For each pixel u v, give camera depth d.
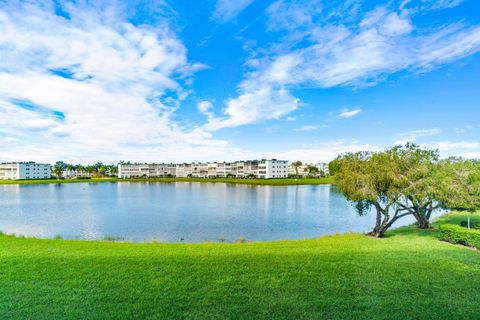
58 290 8.95
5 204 50.78
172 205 48.94
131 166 198.62
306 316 7.67
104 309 7.89
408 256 13.02
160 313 7.73
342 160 22.05
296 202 53.31
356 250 14.30
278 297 8.68
